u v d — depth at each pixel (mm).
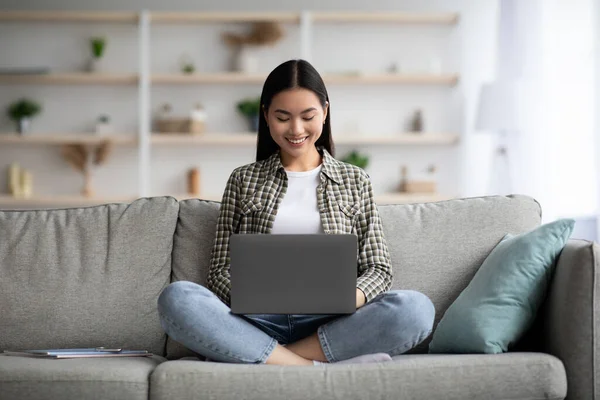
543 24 4758
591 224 4105
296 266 1851
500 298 1953
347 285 1850
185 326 1845
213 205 2379
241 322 1866
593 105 4238
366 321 1859
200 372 1748
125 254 2281
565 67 4777
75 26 5883
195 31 5902
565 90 4770
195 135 5680
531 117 4805
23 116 5746
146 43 5668
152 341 2209
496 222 2293
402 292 1884
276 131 2150
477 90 5812
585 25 4770
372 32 5918
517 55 4930
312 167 2266
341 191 2221
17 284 2232
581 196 4637
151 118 5914
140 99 5656
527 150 4824
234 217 2225
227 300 2045
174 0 5863
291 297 1849
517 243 2029
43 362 1874
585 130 4637
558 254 1979
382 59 5922
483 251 2254
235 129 5926
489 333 1919
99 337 2197
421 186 5691
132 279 2252
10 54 5863
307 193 2221
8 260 2268
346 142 5730
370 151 5914
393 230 2299
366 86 5926
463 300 2047
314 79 2150
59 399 1758
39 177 5887
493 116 4914
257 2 5871
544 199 4738
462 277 2229
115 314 2213
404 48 5922
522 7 4867
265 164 2277
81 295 2223
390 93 5926
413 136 5695
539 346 2012
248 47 5871
